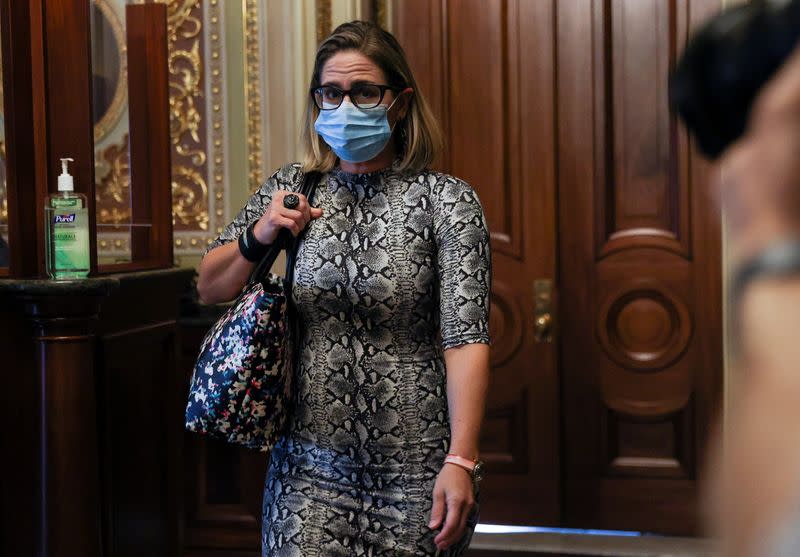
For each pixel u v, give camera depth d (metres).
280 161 3.63
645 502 3.85
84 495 2.13
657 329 3.84
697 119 0.36
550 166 3.88
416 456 1.69
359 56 1.76
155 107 2.64
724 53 0.35
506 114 3.91
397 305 1.71
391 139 1.82
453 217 1.72
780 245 0.32
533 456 3.92
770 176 0.32
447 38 3.94
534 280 3.90
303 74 3.60
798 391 0.29
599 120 3.84
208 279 1.84
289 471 1.74
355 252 1.73
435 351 1.75
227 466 3.31
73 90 2.21
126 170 2.55
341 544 1.68
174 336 2.65
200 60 3.67
